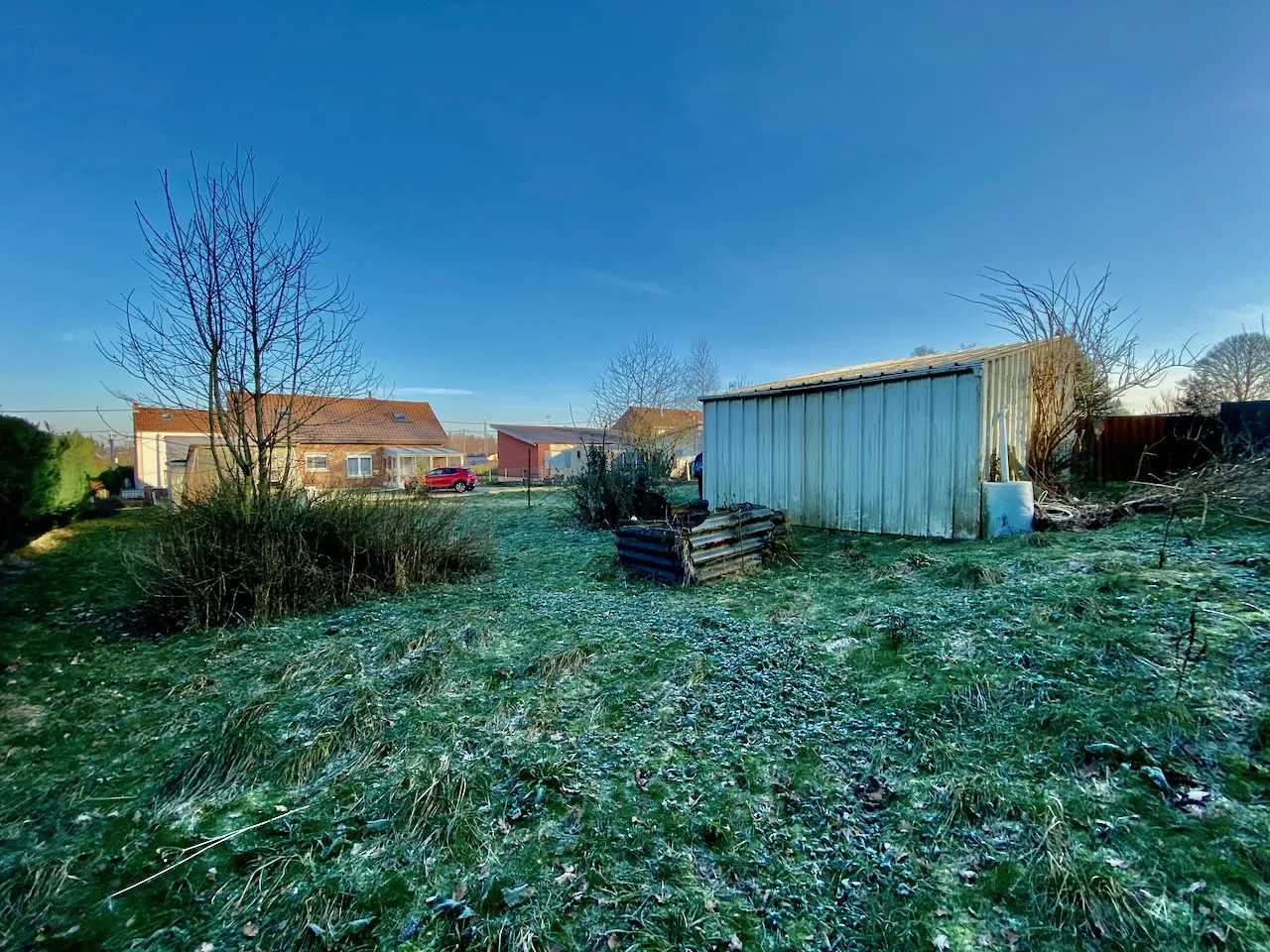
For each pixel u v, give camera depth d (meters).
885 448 6.79
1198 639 2.79
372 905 1.71
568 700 2.96
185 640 4.16
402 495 6.80
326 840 2.00
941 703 2.61
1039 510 6.21
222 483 5.27
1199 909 1.47
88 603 5.18
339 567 5.25
